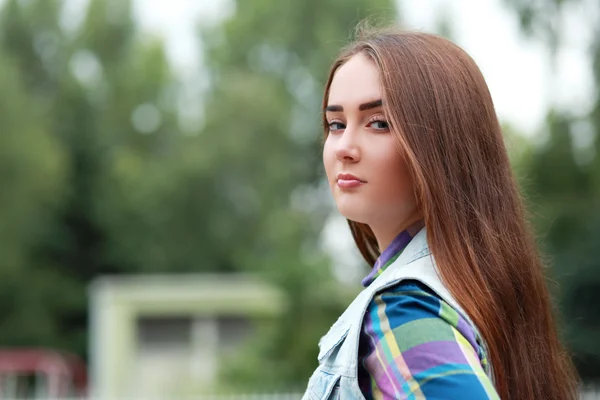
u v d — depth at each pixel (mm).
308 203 26953
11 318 28562
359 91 1682
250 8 28906
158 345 19609
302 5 27406
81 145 30938
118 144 32062
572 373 1949
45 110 31062
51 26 32344
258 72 29000
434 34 1816
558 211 15977
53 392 17781
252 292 19484
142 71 32188
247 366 14172
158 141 32531
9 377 17984
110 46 32812
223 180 28625
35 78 32281
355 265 14758
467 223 1658
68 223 30656
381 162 1658
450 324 1474
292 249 15281
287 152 27500
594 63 16000
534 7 16422
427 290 1537
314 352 13938
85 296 30203
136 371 19016
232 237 29359
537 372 1752
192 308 19344
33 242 29078
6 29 32094
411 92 1656
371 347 1520
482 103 1753
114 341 18859
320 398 1604
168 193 28797
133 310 19172
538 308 1799
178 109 32719
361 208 1689
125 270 30875
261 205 27406
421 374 1405
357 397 1518
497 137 1780
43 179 27406
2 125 26859
